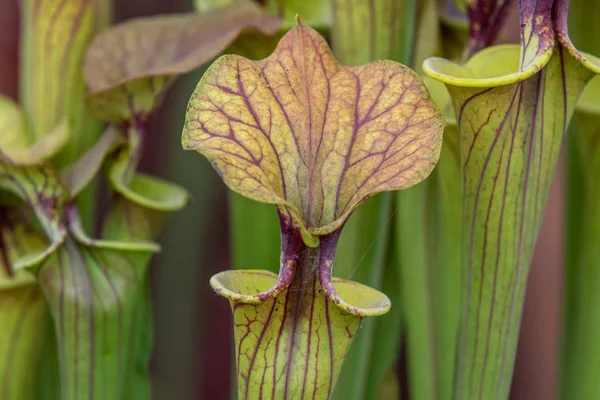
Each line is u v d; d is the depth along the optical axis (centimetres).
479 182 60
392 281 73
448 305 69
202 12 71
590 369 71
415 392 71
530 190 60
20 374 71
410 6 66
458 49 73
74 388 68
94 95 68
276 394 57
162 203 71
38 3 71
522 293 62
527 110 59
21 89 74
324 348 57
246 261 73
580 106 66
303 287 56
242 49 70
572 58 58
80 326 67
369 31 66
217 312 113
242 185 53
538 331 122
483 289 62
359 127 55
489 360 63
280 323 56
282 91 55
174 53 69
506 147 59
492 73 61
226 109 54
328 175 55
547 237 123
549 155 60
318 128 55
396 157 54
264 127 55
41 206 67
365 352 70
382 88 56
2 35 105
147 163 91
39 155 66
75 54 72
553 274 123
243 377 57
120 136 69
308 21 70
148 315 75
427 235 70
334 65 56
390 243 73
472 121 59
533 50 57
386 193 68
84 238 67
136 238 71
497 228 60
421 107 55
